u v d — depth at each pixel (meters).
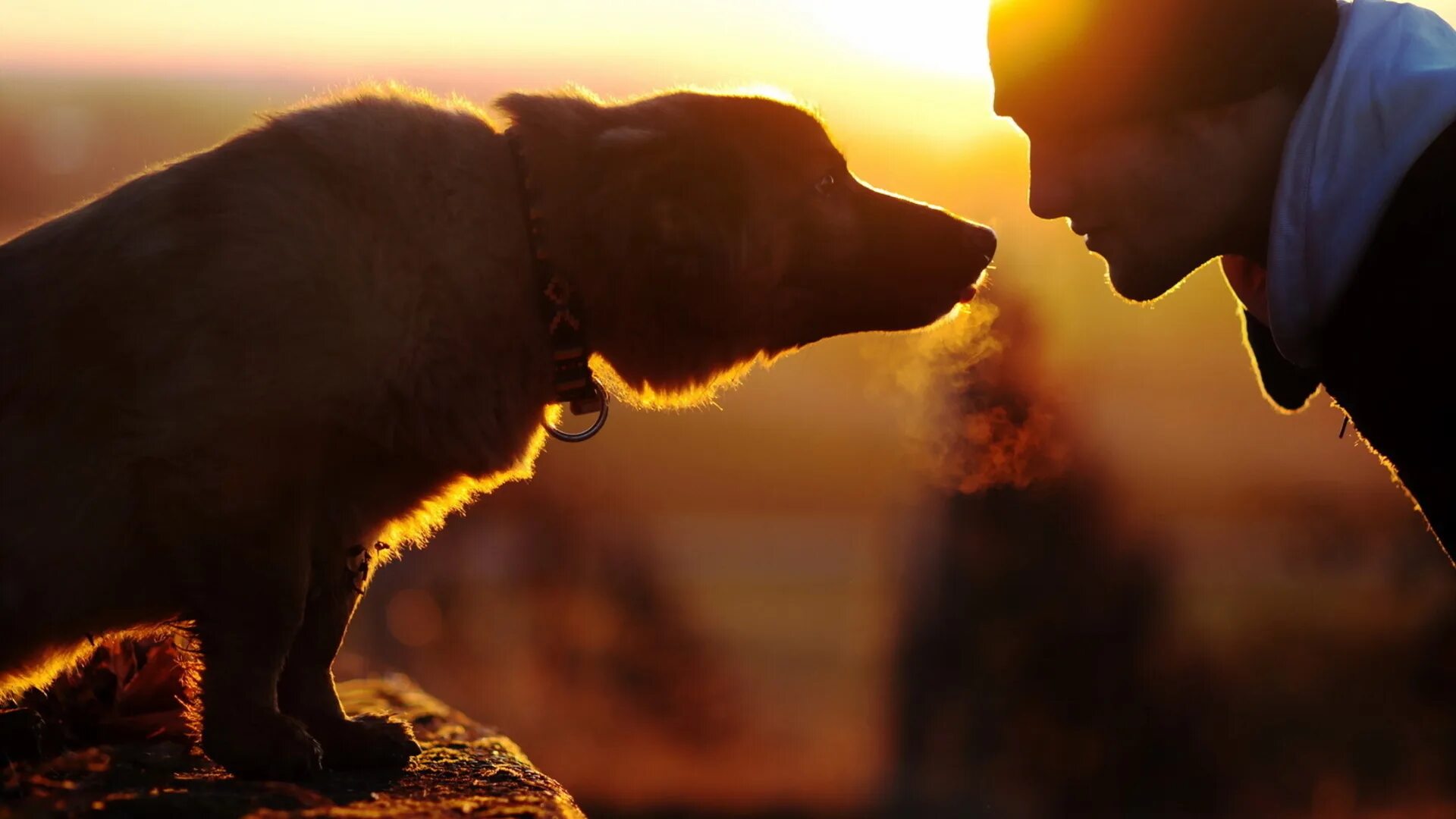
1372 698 10.69
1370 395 2.63
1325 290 2.63
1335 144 2.61
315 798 2.98
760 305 3.97
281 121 3.43
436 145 3.52
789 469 35.81
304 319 3.18
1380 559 13.63
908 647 9.09
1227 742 9.43
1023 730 8.79
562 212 3.59
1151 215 2.97
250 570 3.12
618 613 14.66
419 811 2.90
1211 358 23.20
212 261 3.16
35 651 3.21
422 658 14.25
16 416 3.12
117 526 3.11
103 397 3.10
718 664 15.08
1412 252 2.50
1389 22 2.67
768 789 11.11
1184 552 11.30
